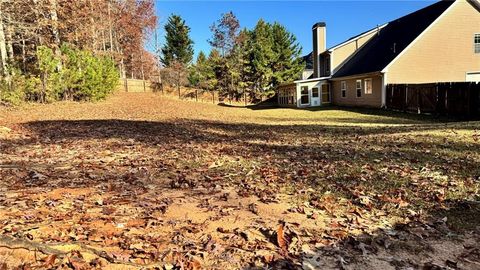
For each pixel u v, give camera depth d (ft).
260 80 141.38
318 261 9.45
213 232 10.92
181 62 168.14
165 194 14.51
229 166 19.88
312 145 28.02
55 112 53.01
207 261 9.23
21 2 65.82
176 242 10.10
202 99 136.46
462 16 72.95
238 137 33.78
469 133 30.96
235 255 9.58
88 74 70.69
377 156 22.35
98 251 9.07
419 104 63.21
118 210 12.37
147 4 139.64
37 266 8.28
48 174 17.33
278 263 9.26
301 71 149.18
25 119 43.14
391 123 50.01
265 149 25.96
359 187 15.49
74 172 17.93
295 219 12.10
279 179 16.99
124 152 24.09
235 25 139.74
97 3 101.76
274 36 145.18
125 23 129.80
